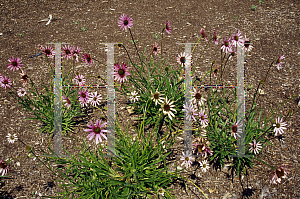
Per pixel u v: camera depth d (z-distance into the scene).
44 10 7.07
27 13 6.91
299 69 4.55
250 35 5.54
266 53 5.00
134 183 2.73
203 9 6.82
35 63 5.04
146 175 2.80
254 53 5.01
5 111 4.06
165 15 6.66
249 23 5.98
